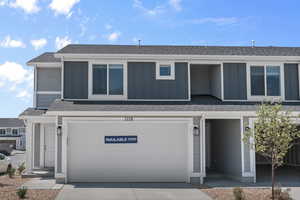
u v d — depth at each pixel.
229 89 17.56
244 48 19.80
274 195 11.70
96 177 15.27
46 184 14.43
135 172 15.47
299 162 21.16
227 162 17.44
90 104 16.09
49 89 18.64
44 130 18.27
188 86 17.38
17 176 17.11
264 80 17.77
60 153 14.91
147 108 15.58
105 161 15.37
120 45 19.94
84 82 17.00
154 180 15.48
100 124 15.41
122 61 17.14
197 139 15.49
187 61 17.41
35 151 18.12
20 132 62.94
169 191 13.12
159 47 19.62
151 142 15.59
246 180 15.41
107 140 15.40
